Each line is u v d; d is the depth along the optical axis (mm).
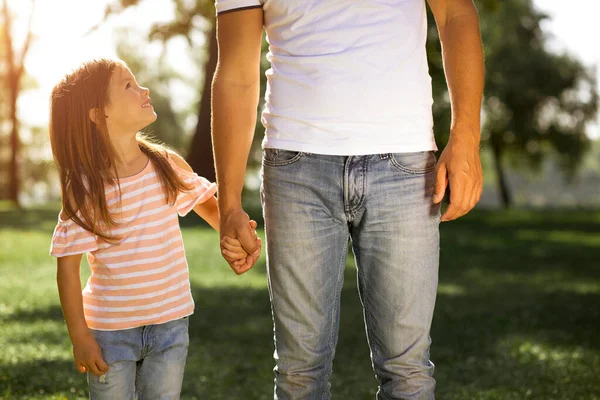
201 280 11453
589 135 38781
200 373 5906
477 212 27797
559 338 7691
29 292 9852
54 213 21953
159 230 3102
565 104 37969
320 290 2885
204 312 8867
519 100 36594
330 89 2746
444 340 7633
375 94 2742
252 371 6066
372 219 2803
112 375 3055
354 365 6477
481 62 2885
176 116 43906
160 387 3111
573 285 12141
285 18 2824
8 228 17438
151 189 3107
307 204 2816
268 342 7285
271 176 2863
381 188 2770
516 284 12125
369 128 2748
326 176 2779
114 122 3072
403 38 2791
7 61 31641
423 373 2914
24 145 51688
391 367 2914
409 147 2773
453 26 2910
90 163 3029
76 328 3021
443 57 2934
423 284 2852
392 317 2865
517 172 43406
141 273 3053
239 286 10977
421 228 2818
